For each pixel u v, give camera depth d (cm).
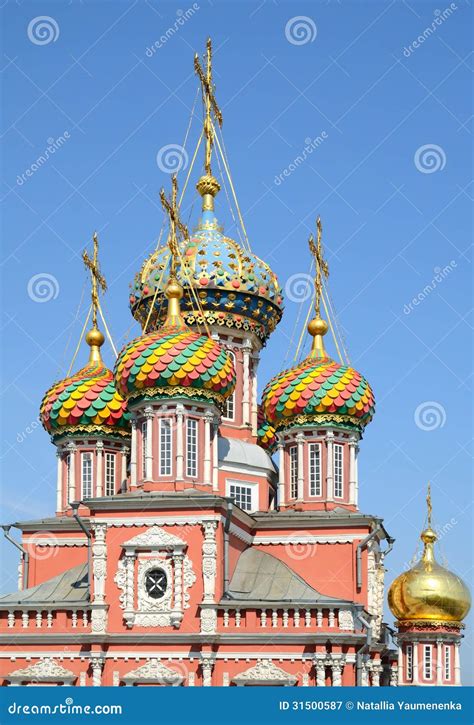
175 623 6306
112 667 6347
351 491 7450
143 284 7956
